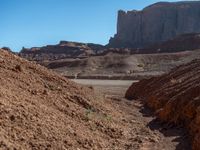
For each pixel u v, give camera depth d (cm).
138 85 3862
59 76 2114
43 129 1192
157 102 2519
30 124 1169
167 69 10262
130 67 11725
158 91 2859
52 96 1642
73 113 1552
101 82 7994
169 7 19312
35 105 1375
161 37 19200
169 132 1770
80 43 19362
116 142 1429
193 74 2841
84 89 2219
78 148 1190
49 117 1327
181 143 1549
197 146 1373
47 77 1984
